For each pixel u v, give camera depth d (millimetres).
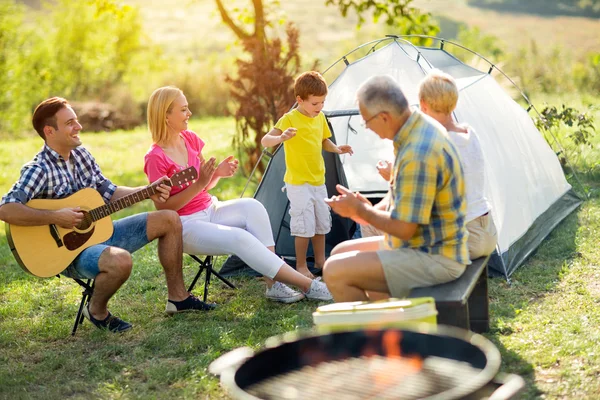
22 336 4598
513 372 3600
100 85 22266
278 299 4867
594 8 44281
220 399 3572
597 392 3344
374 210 3420
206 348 4199
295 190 5191
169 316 4746
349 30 38188
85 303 4672
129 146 14078
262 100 8977
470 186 3871
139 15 24188
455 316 3375
